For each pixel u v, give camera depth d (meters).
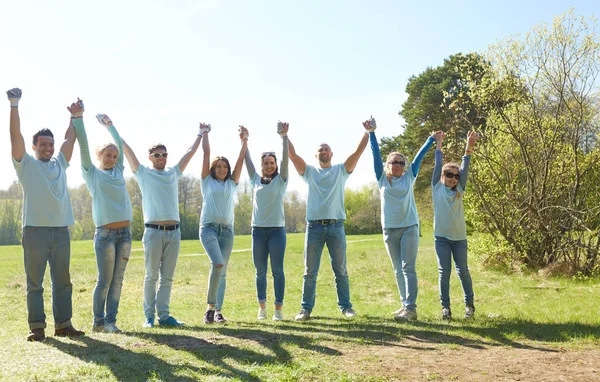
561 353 4.82
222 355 4.54
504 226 13.75
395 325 6.10
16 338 5.46
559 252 13.00
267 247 7.04
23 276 13.36
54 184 5.18
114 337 5.15
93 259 20.11
